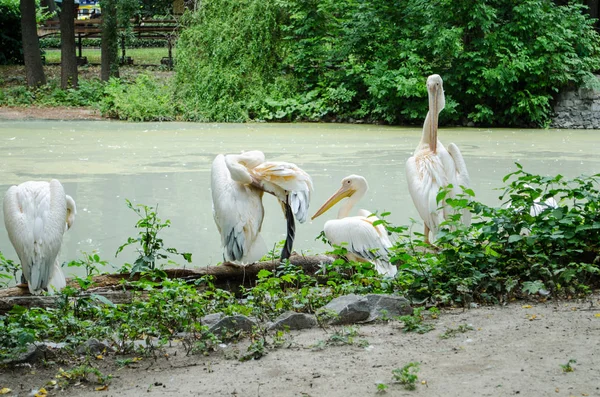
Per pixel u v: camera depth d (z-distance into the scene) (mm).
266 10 29406
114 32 33312
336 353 4383
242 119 28359
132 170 15188
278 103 28688
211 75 28891
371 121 28797
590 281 5871
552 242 6066
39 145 19406
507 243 6090
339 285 6262
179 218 10789
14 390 4051
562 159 17422
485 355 4145
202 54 29719
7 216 6355
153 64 39875
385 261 7172
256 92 29016
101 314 5496
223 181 6938
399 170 15438
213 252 9031
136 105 28188
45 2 50781
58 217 6363
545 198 6297
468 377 3787
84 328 5176
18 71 37062
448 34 27078
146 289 5887
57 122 26609
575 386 3586
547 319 4859
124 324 5047
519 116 28406
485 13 27594
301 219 6746
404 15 29438
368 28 28859
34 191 6461
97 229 10078
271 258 7820
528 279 5809
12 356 4449
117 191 12812
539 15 27766
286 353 4457
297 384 3859
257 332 4949
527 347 4246
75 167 15492
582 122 28344
